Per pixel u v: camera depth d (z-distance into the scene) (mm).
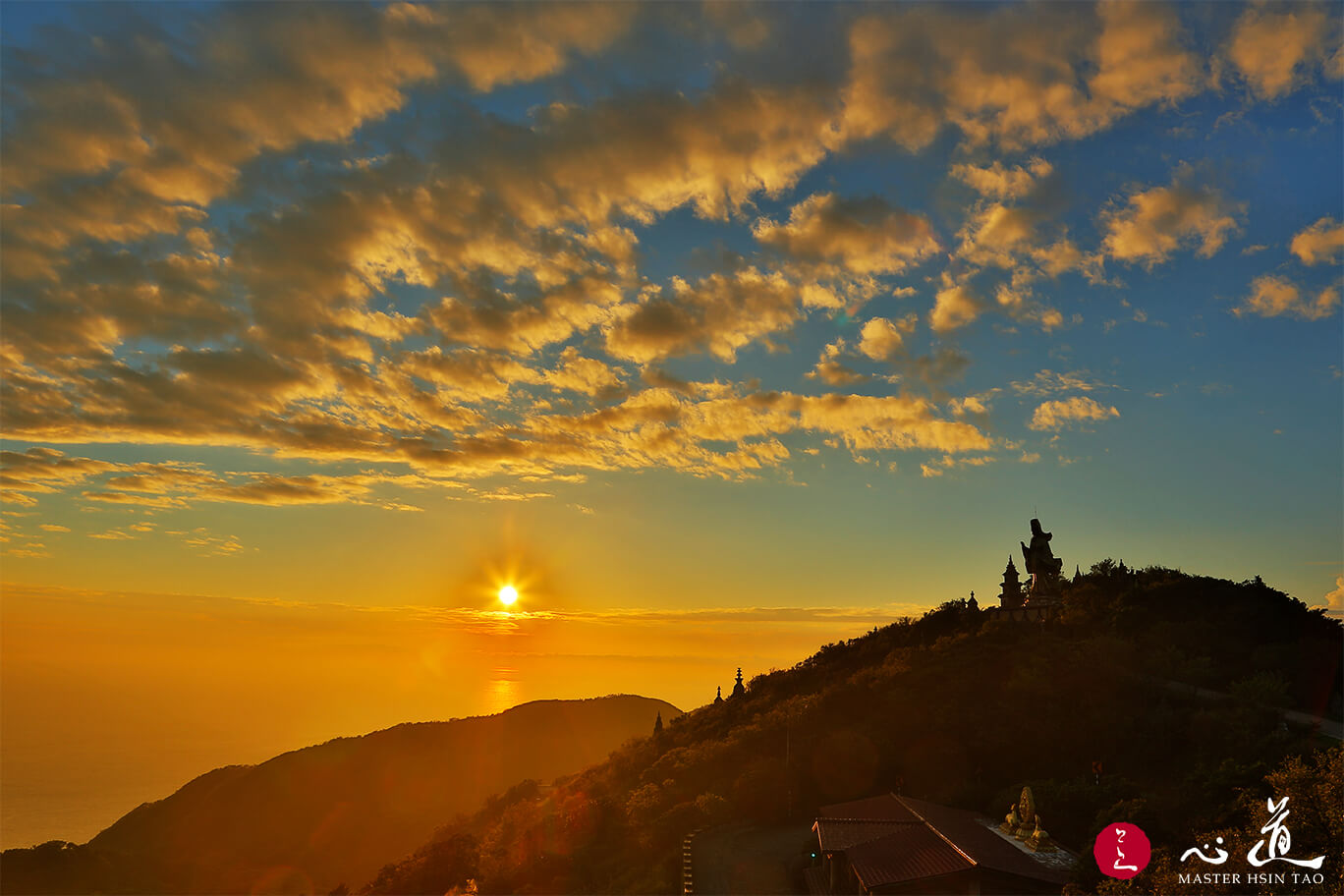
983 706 80938
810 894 53750
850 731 82812
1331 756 35938
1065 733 72625
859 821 57094
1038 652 91812
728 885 56344
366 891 81062
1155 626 95188
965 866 44062
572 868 70375
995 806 61125
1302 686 75688
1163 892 32750
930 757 75125
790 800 74750
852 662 123000
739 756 88750
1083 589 115625
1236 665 83938
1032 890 43531
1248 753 59344
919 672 94875
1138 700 76750
